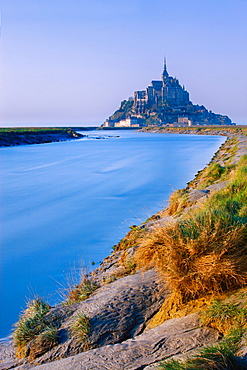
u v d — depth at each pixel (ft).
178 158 166.61
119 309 18.69
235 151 143.33
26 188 90.79
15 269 36.42
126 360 14.11
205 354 12.24
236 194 42.22
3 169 133.80
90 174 115.65
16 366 16.35
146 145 292.61
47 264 37.52
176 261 18.35
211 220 20.24
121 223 53.31
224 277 17.62
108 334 17.06
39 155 201.05
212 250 18.06
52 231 50.60
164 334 15.31
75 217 58.23
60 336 17.54
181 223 20.88
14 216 60.75
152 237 20.57
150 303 19.16
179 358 13.08
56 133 463.42
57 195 79.82
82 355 15.20
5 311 27.45
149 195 75.36
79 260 38.24
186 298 18.08
